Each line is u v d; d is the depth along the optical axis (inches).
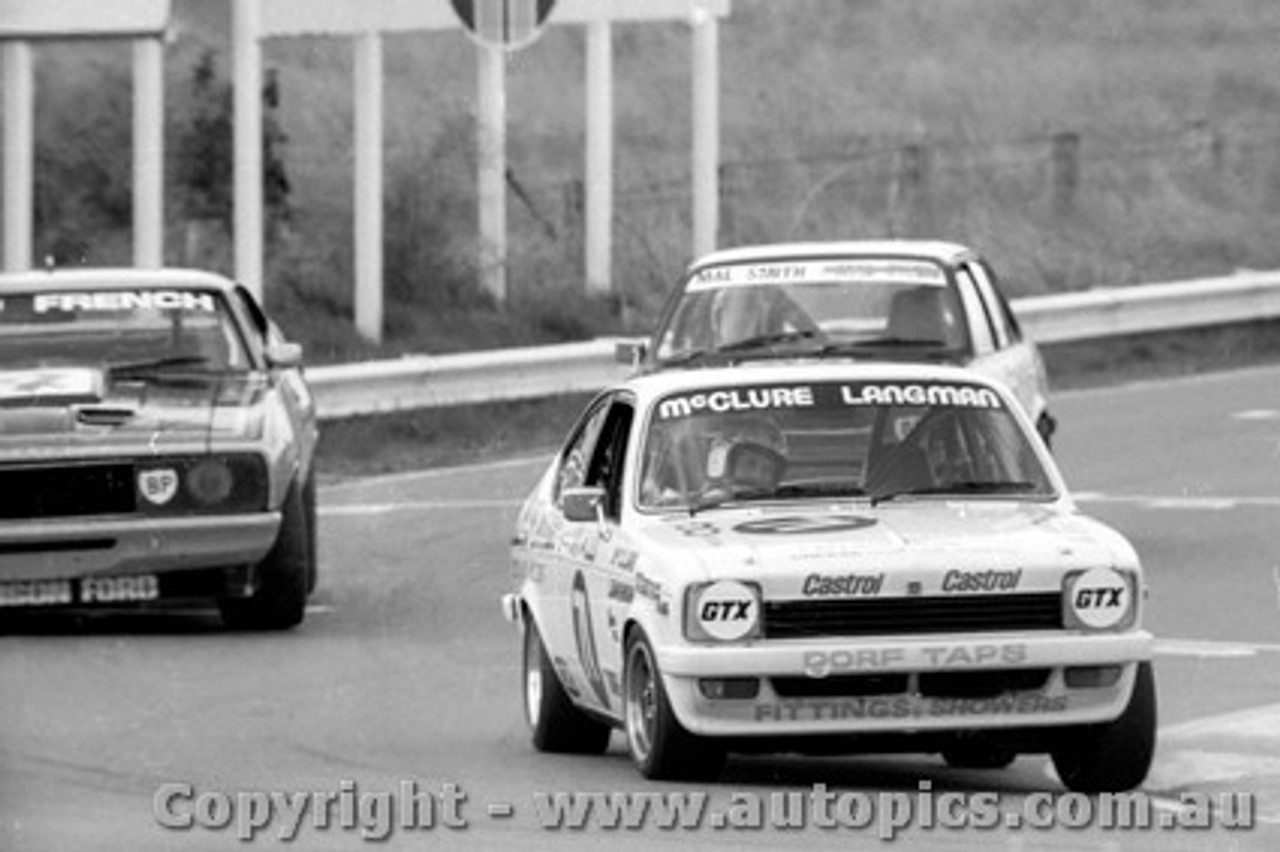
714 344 2107.5
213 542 1942.7
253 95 3189.0
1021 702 1310.3
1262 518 2455.7
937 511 1414.9
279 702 1681.8
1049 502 1438.2
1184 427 3041.3
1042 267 4402.1
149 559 1937.7
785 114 5182.1
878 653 1296.8
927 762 1494.8
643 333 3663.9
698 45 3585.1
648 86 5123.0
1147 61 5964.6
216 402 1995.6
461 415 3095.5
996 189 4776.1
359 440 2977.4
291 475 1980.8
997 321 2160.4
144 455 1937.7
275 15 3277.6
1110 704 1316.4
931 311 2107.5
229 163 3924.7
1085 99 5629.9
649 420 1462.8
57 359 2058.3
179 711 1646.2
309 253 3764.8
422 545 2399.1
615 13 3567.9
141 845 1216.2
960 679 1307.8
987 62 5802.2
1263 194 5137.8
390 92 4598.9
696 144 3595.0
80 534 1926.7
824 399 1467.8
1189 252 4717.0
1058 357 3656.5
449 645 1920.5
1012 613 1323.8
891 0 6077.8
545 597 1523.1
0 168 3619.6
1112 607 1325.0
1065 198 4756.4
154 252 3184.1
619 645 1386.6
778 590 1312.7
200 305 2110.0
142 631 2007.9
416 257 3656.5
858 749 1325.0
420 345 3472.0
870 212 4493.1
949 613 1318.9
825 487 1432.1
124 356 2068.2
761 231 4328.3
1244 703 1642.5
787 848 1186.0
